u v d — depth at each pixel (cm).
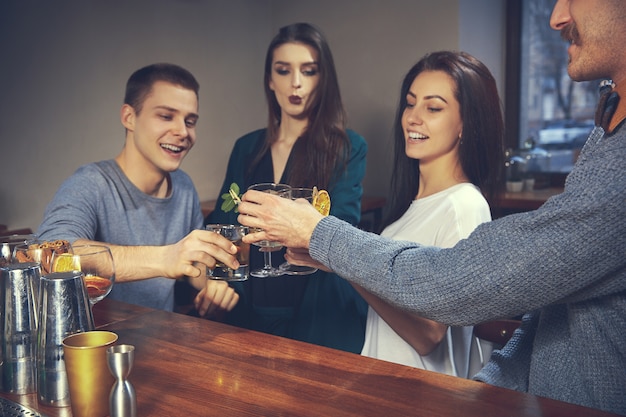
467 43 413
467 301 104
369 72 448
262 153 232
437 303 107
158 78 189
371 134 453
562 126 444
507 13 450
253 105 472
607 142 100
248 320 213
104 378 98
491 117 169
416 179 181
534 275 99
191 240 147
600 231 95
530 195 389
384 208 441
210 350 126
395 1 430
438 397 104
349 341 204
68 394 104
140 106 190
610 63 103
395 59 436
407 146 172
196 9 421
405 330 152
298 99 222
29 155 336
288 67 222
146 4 389
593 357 104
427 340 153
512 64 450
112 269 134
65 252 134
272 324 211
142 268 152
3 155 325
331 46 463
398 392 106
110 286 134
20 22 326
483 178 173
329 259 120
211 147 438
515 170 409
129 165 196
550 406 101
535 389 115
